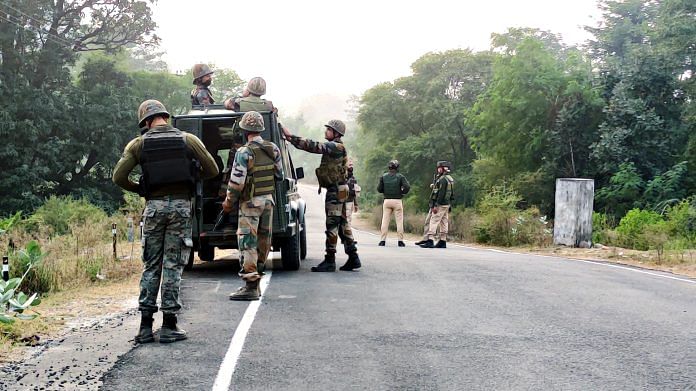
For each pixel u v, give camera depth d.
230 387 4.31
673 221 20.58
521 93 35.62
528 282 8.76
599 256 14.20
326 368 4.73
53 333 5.84
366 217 58.41
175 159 5.49
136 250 13.15
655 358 5.07
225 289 8.00
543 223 18.52
